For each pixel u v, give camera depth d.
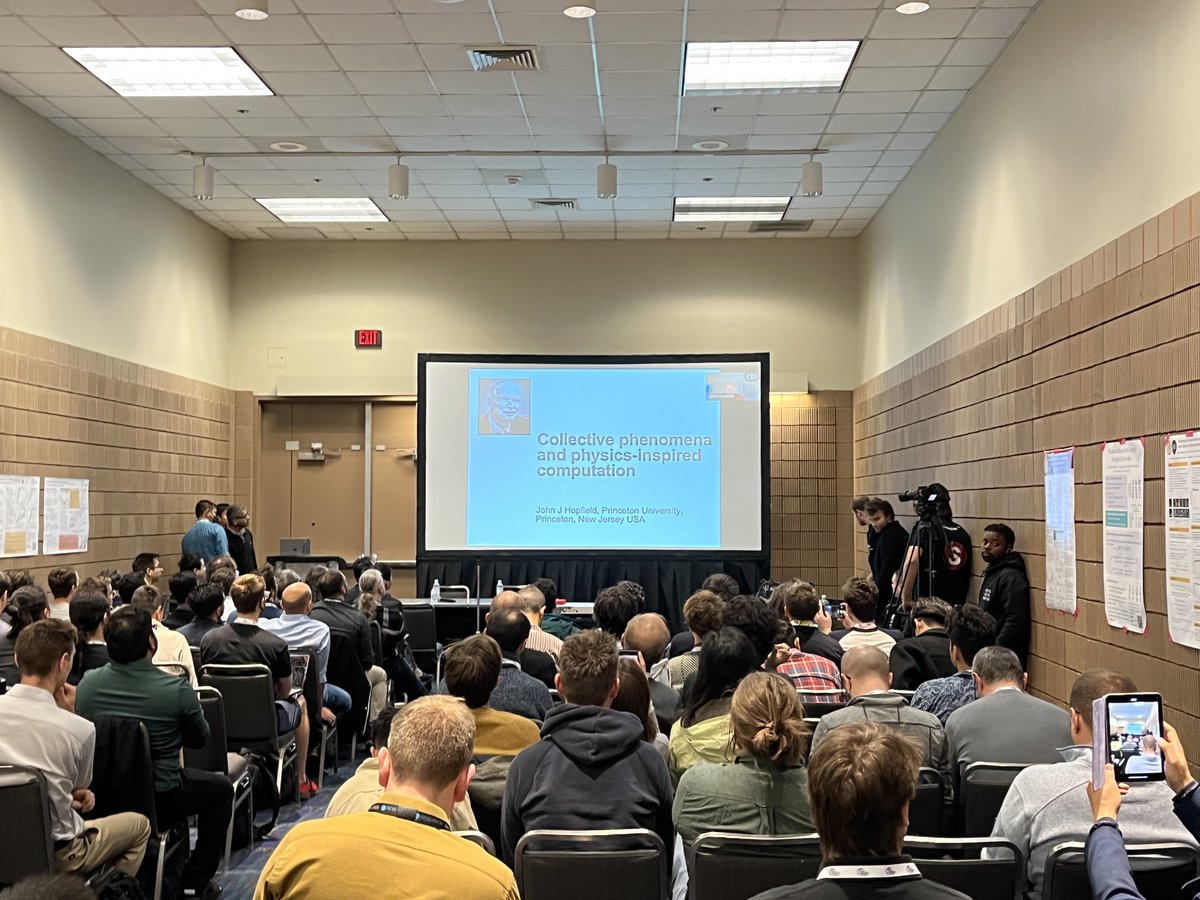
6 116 7.52
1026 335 6.36
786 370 11.75
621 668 3.36
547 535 9.72
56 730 3.18
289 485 12.06
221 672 4.92
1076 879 2.34
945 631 4.96
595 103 7.79
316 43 6.70
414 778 1.90
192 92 7.54
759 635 4.71
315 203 10.46
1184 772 2.03
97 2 6.10
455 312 11.88
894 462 9.92
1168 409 4.52
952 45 6.73
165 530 10.09
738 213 10.81
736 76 7.34
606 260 11.86
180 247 10.55
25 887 1.26
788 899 1.73
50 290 8.06
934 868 2.32
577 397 9.77
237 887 4.26
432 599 9.08
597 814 2.73
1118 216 5.09
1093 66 5.37
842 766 1.75
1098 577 5.28
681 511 9.73
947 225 8.19
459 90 7.54
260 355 11.91
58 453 8.07
